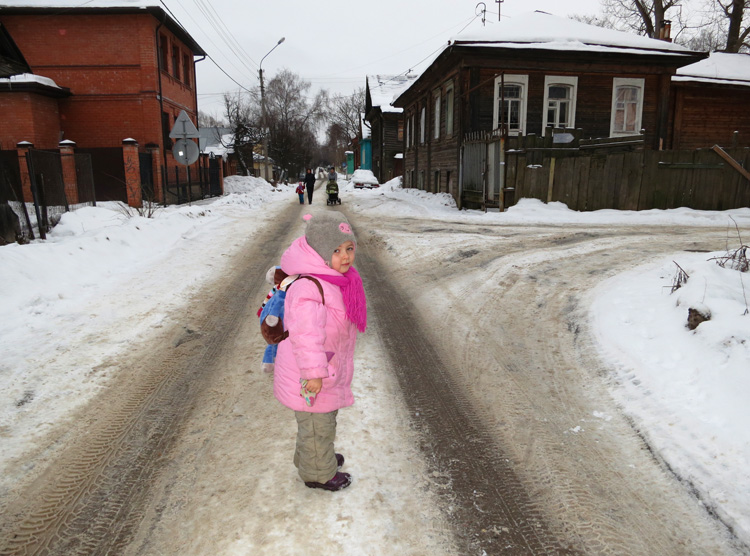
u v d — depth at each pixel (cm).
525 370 445
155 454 315
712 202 1516
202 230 1205
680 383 380
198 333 534
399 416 366
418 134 2586
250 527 251
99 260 792
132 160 1806
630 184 1499
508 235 1080
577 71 1831
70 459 308
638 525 255
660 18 3362
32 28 2119
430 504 271
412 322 577
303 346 229
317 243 243
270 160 5306
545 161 1516
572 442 332
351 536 245
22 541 241
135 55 2127
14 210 970
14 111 1945
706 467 292
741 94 2239
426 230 1209
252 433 341
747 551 235
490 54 1731
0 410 363
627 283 637
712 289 484
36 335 509
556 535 249
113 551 235
